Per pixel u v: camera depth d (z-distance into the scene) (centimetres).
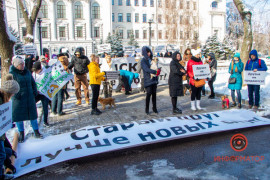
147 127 497
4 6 731
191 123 528
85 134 466
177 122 530
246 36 1035
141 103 842
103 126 501
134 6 5544
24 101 471
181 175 352
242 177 342
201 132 483
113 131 477
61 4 4525
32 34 1323
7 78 358
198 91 713
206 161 395
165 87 1195
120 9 5438
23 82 469
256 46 4691
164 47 1642
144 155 427
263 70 685
